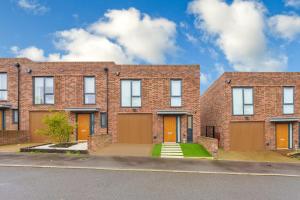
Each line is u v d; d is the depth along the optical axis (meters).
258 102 19.77
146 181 8.32
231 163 12.49
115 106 19.78
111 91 19.83
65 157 12.71
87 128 19.73
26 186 7.45
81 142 18.08
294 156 16.39
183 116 19.61
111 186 7.61
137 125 19.69
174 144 18.50
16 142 18.31
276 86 19.83
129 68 19.92
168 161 12.36
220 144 20.88
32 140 19.64
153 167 10.76
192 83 19.69
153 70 19.84
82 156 13.18
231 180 8.78
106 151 15.10
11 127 19.66
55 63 19.92
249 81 19.81
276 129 19.77
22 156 12.79
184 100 19.64
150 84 19.80
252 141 19.56
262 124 19.73
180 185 7.92
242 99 19.77
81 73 19.86
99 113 19.73
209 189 7.54
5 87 19.92
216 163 12.30
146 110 19.70
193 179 8.77
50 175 8.88
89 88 19.91
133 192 7.04
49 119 15.41
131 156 13.59
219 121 21.27
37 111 19.78
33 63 19.97
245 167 11.49
